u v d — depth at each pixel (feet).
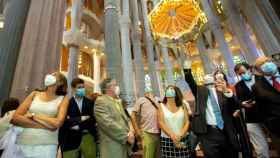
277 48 28.78
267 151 8.96
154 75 49.65
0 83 14.05
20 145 6.35
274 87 7.79
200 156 11.97
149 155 9.44
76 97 9.39
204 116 8.68
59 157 8.99
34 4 17.93
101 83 9.69
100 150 8.23
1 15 20.33
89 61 61.52
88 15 59.72
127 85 36.68
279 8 31.40
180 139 8.78
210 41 63.52
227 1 44.32
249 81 9.93
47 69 15.53
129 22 45.21
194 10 49.57
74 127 8.55
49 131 6.67
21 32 16.72
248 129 9.43
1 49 15.25
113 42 30.42
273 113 7.47
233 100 8.87
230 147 8.22
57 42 17.84
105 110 8.25
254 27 33.42
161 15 51.11
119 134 7.99
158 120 9.91
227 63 43.83
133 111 10.61
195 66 74.38
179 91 10.05
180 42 64.44
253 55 37.60
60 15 19.53
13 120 6.59
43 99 7.21
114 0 35.01
